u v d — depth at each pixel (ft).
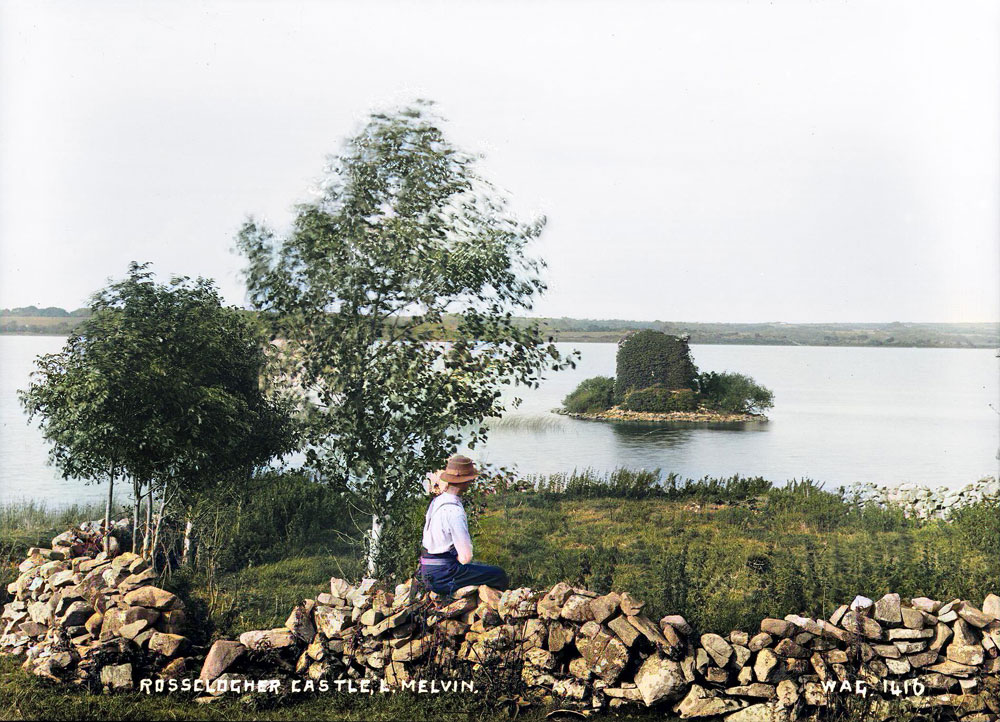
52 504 37.65
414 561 22.95
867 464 64.23
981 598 20.11
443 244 24.71
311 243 25.08
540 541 29.01
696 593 19.33
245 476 28.53
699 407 96.37
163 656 16.26
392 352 24.39
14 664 16.72
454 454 24.18
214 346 24.45
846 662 15.60
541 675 15.92
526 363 24.27
